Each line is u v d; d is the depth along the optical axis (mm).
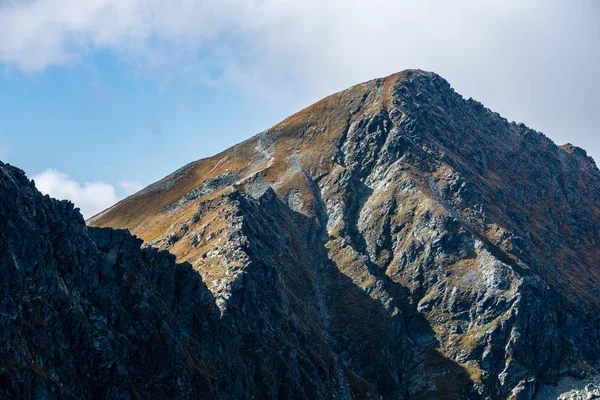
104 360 139625
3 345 120750
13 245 132500
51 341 131875
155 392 150125
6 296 126188
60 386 126250
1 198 133625
